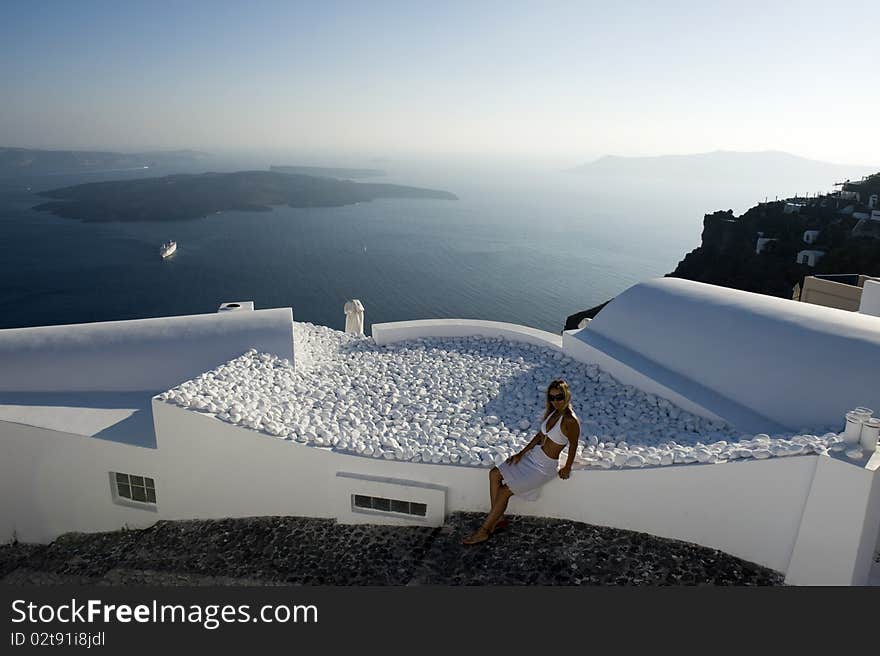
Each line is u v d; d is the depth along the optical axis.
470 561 4.82
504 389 8.27
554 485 5.16
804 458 4.18
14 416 7.05
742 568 4.49
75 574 5.62
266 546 5.44
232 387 7.24
